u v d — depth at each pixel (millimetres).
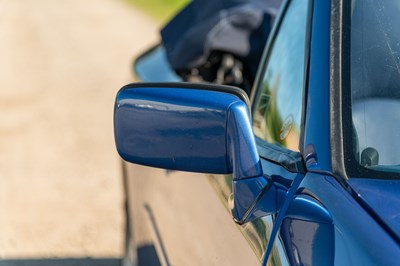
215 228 2568
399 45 2438
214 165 2215
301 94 2473
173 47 4570
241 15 4426
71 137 10008
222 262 2432
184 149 2250
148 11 25625
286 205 2135
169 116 2277
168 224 3254
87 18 24719
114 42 19500
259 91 3035
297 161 2279
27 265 5836
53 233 6523
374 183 2119
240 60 4473
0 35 21781
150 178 3748
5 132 10398
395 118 2297
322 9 2500
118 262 5859
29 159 8984
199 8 4543
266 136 2742
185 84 2338
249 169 2154
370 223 1944
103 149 9344
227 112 2182
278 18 3061
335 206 2031
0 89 13820
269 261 2043
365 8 2488
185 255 2908
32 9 27562
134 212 4422
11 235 6496
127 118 2359
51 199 7465
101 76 14836
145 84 2393
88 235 6441
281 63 2816
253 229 2215
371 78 2352
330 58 2383
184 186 3076
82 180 8086
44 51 18406
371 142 2238
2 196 7613
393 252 1843
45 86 13961
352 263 1861
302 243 1984
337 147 2209
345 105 2291
